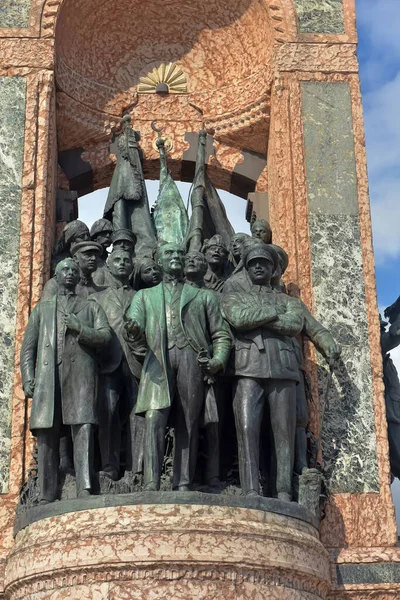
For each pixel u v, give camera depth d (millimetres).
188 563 7984
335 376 10250
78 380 8883
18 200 10805
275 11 11695
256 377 8984
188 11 12461
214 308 9117
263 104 11820
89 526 8164
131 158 11586
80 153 12172
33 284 10469
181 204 11492
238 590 8062
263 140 12195
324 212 10906
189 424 8711
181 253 9188
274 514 8484
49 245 10820
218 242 10383
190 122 12406
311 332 9688
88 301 9336
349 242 10797
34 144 11023
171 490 8586
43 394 8898
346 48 11602
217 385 9039
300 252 10727
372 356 10359
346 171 11102
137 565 7969
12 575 8570
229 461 9383
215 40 12555
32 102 11188
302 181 11023
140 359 8852
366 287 10625
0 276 10492
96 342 8930
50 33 11445
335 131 11266
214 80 12523
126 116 11938
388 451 10031
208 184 11438
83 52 12242
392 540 9641
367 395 10211
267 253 9508
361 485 9875
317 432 10023
